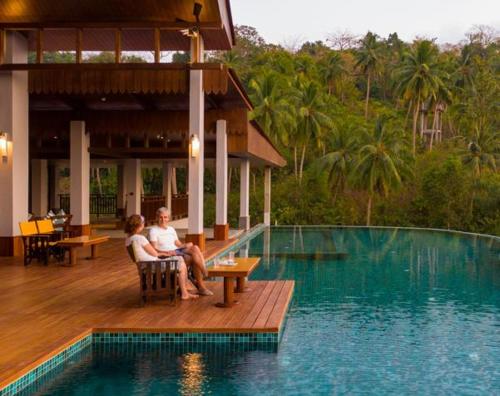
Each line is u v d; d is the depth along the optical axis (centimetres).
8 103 1255
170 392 525
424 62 6088
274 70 6100
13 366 524
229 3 1301
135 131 1566
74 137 1588
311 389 542
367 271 1357
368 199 5281
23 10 1228
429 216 5166
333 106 6200
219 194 1773
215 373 580
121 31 1343
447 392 544
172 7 1221
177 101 1611
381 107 7138
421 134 6856
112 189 4806
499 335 753
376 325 803
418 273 1334
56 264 1167
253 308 784
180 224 2412
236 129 1677
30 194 2227
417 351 675
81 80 1228
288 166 5806
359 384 559
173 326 680
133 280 989
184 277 834
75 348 626
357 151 5075
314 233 2588
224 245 1633
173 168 3120
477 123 6475
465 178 5172
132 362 611
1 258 1238
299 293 1055
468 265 1490
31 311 752
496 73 7356
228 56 6216
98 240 1187
